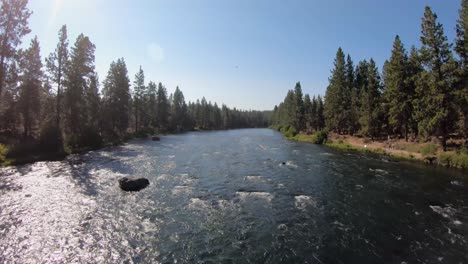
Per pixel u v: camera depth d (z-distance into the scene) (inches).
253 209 635.5
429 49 1347.2
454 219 585.9
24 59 1321.4
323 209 642.2
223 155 1454.2
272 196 732.0
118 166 1098.1
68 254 426.3
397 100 1739.7
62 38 1557.6
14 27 1268.5
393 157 1409.9
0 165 1029.8
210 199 700.0
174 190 771.4
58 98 1545.3
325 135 2217.0
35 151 1272.1
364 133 2143.2
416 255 440.1
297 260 422.9
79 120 1654.8
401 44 1723.7
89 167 1066.7
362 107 2167.8
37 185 789.9
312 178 936.9
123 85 2395.4
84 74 1654.8
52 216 568.7
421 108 1453.0
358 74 2881.4
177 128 4143.7
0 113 1476.4
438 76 1304.1
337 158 1369.3
